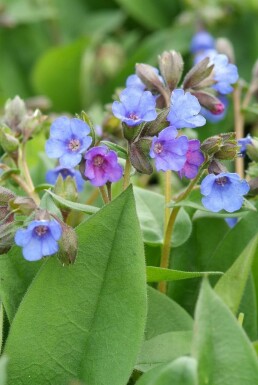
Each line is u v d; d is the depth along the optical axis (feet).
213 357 1.13
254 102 2.20
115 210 1.23
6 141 1.49
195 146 1.30
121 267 1.24
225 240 1.49
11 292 1.34
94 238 1.24
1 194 1.32
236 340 1.13
